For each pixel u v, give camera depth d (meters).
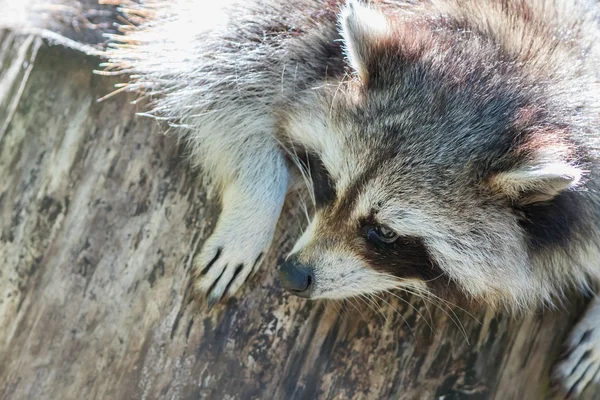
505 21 5.14
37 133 5.05
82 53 5.12
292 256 5.01
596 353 5.37
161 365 4.95
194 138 5.67
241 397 4.96
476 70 4.86
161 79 5.87
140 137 5.13
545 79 4.91
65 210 4.99
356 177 4.82
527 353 5.29
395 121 4.77
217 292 5.00
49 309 4.95
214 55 5.89
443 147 4.69
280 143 5.53
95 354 4.95
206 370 4.96
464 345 5.17
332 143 4.95
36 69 5.11
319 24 5.51
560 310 5.47
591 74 5.11
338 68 5.31
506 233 4.91
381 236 4.92
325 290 4.97
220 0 6.01
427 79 4.83
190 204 5.16
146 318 4.95
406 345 5.10
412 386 5.09
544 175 4.46
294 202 5.53
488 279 5.04
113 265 4.97
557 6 5.37
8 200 5.00
